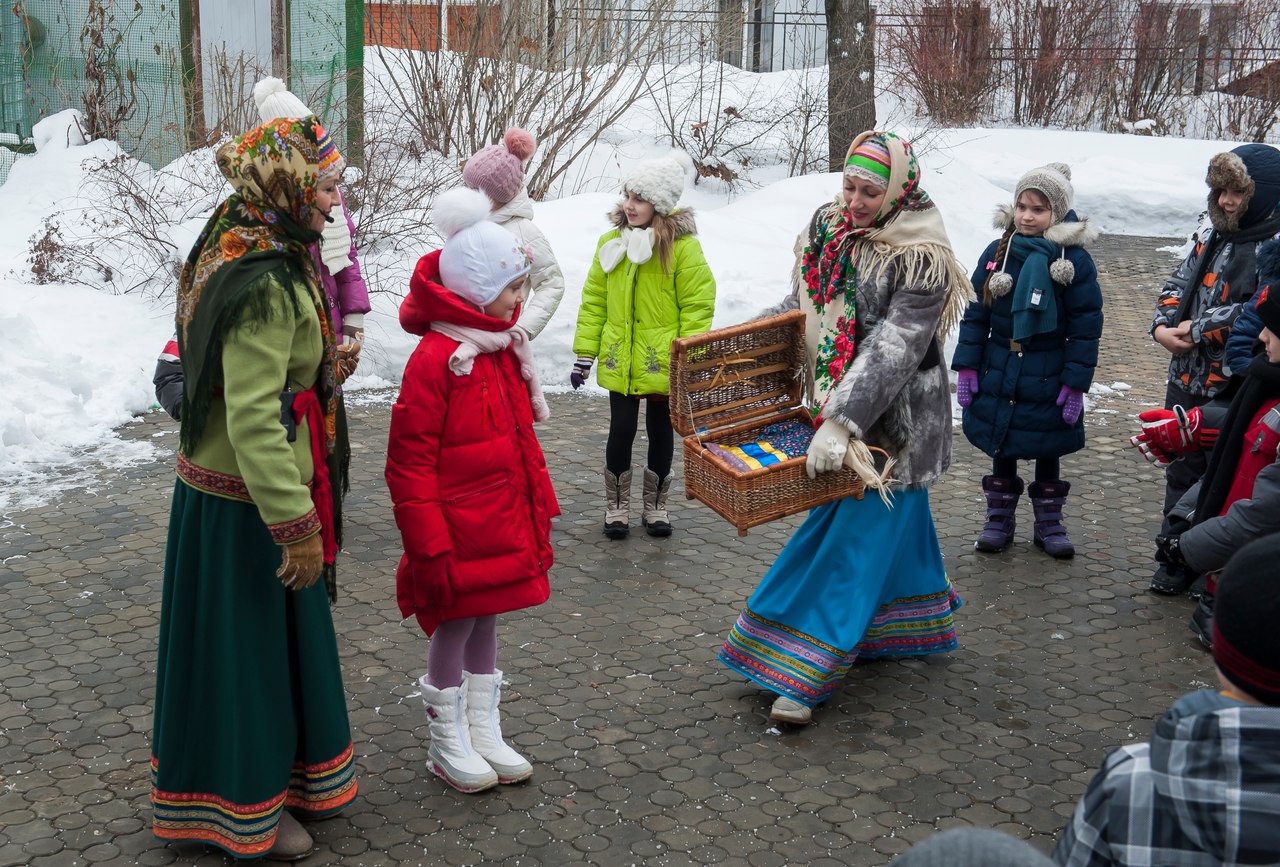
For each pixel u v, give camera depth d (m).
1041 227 5.32
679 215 5.48
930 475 4.09
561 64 12.34
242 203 3.00
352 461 6.58
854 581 4.00
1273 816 1.59
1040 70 18.98
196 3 11.57
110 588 4.91
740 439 4.09
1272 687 1.69
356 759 3.74
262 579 3.08
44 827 3.34
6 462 6.28
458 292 3.37
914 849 1.19
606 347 5.57
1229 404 4.24
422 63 12.52
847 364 3.98
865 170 3.89
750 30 19.23
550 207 10.02
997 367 5.46
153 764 3.23
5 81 11.60
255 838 3.10
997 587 5.20
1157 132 18.55
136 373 7.51
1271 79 18.58
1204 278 5.14
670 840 3.35
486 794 3.57
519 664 4.40
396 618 4.74
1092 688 4.30
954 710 4.13
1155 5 18.88
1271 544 1.74
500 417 3.38
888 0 19.27
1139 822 1.69
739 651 4.13
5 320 7.15
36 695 4.05
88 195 10.40
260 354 2.90
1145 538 5.80
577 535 5.69
